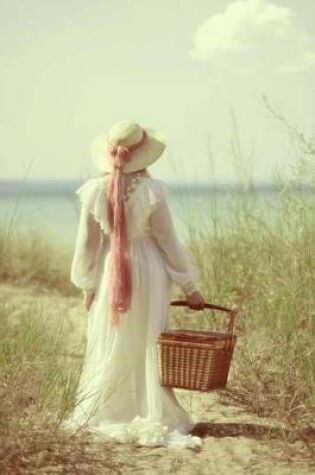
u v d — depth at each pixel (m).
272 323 7.11
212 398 6.40
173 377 5.40
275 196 7.72
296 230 7.36
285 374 6.38
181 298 9.20
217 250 8.24
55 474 4.87
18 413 5.15
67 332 7.52
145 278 5.53
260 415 6.03
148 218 5.56
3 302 7.85
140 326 5.55
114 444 5.35
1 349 6.11
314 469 5.09
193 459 5.20
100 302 5.61
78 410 5.57
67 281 10.73
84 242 5.63
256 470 5.06
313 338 6.50
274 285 7.28
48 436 5.17
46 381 5.61
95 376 5.59
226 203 8.41
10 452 4.88
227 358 5.46
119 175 5.53
